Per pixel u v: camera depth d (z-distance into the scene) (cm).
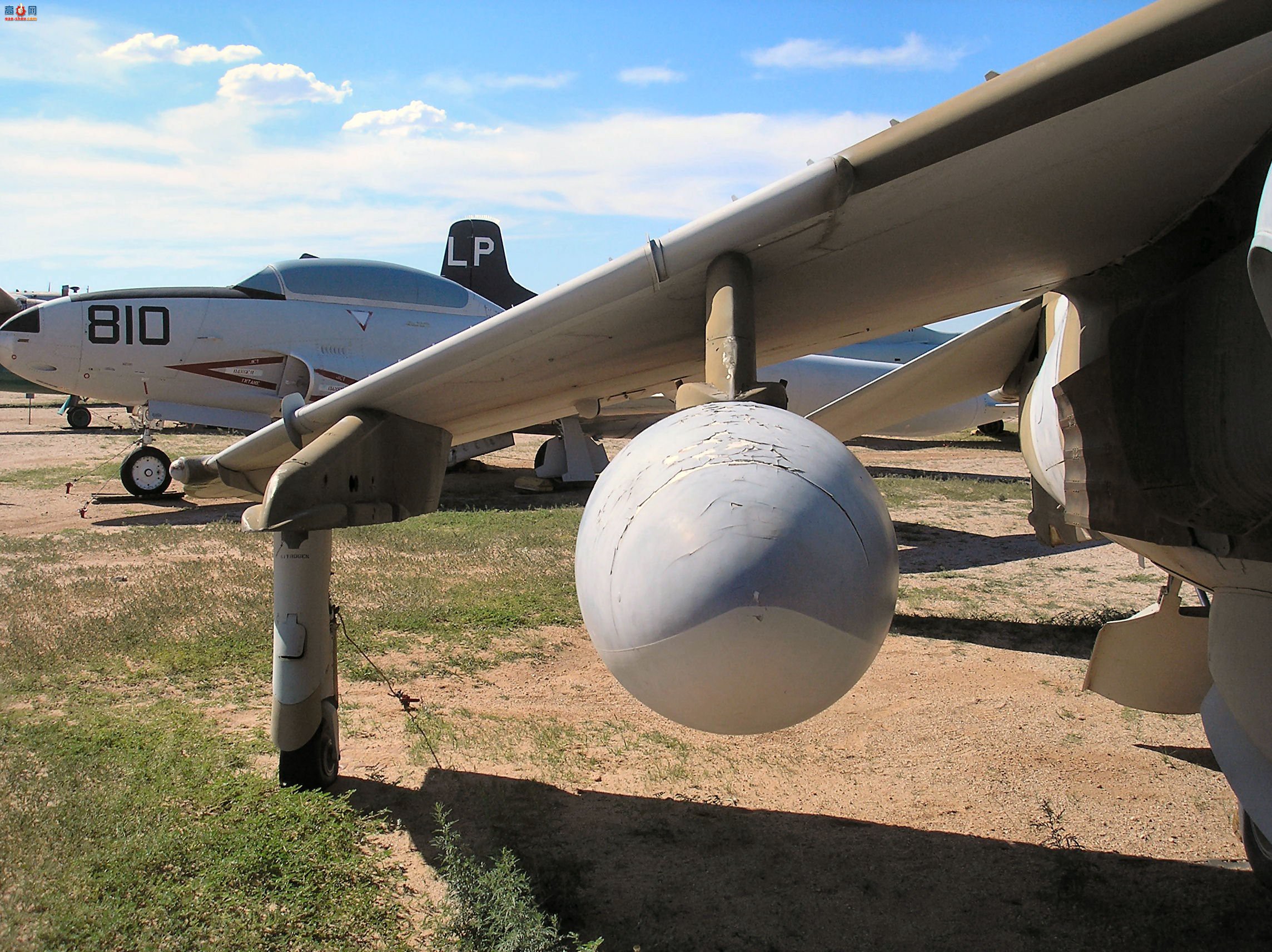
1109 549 1090
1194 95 226
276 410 1411
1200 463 273
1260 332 241
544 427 2238
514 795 448
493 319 343
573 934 317
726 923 346
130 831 384
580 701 586
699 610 195
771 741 527
